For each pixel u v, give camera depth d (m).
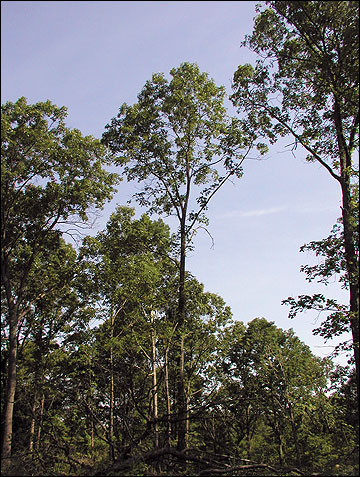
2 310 24.50
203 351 23.50
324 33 17.75
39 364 24.73
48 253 25.50
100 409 19.94
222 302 23.50
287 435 27.81
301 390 28.81
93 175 23.14
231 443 18.44
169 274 24.67
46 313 27.67
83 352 23.75
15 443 19.44
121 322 25.22
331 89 18.36
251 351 32.22
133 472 12.54
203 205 21.06
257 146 21.03
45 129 22.56
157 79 21.48
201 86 21.23
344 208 16.77
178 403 17.98
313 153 18.70
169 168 21.61
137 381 20.77
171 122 21.39
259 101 19.73
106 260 24.55
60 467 16.39
